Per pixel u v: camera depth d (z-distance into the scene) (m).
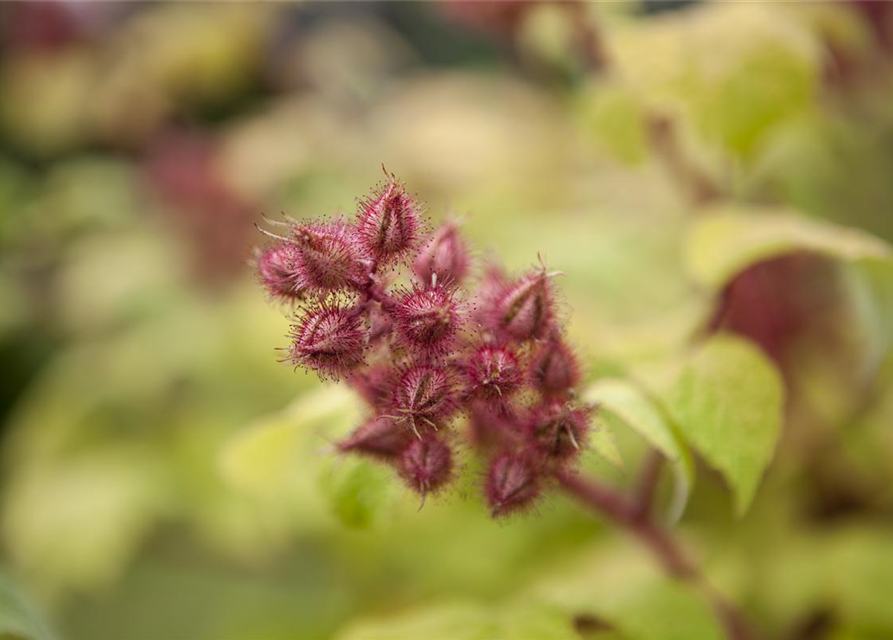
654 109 0.44
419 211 0.35
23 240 0.81
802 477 0.47
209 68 0.81
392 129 0.74
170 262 0.72
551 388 0.35
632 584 0.39
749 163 0.43
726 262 0.38
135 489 0.63
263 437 0.40
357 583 0.53
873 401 0.46
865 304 0.43
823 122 0.48
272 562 0.67
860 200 0.49
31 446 0.72
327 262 0.34
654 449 0.38
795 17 0.48
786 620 0.45
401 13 1.00
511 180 0.64
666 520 0.48
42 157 0.93
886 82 0.53
